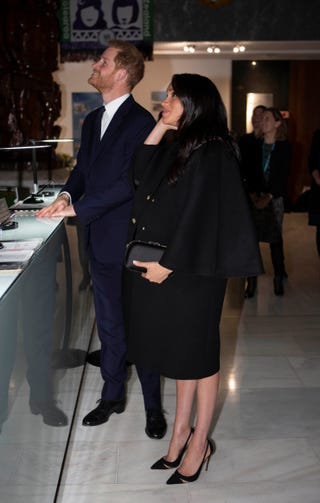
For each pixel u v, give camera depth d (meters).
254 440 2.70
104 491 2.30
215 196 2.01
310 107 10.53
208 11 7.85
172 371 2.19
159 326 2.17
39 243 1.93
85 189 2.84
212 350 2.22
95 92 9.27
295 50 8.87
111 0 7.57
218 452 2.59
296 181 10.91
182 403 2.40
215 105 2.07
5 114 5.68
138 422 2.86
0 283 1.48
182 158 2.02
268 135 4.74
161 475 2.42
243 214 2.04
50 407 2.08
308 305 4.80
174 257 1.99
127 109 2.69
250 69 10.09
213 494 2.29
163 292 2.14
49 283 2.06
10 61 5.66
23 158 5.66
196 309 2.14
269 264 6.21
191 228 1.99
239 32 7.91
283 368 3.53
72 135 9.41
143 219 2.15
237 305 4.80
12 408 1.44
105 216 2.78
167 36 7.89
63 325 2.48
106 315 2.86
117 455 2.56
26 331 1.63
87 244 2.90
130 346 2.28
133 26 7.64
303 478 2.40
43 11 5.71
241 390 3.23
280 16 7.88
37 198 3.09
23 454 1.58
